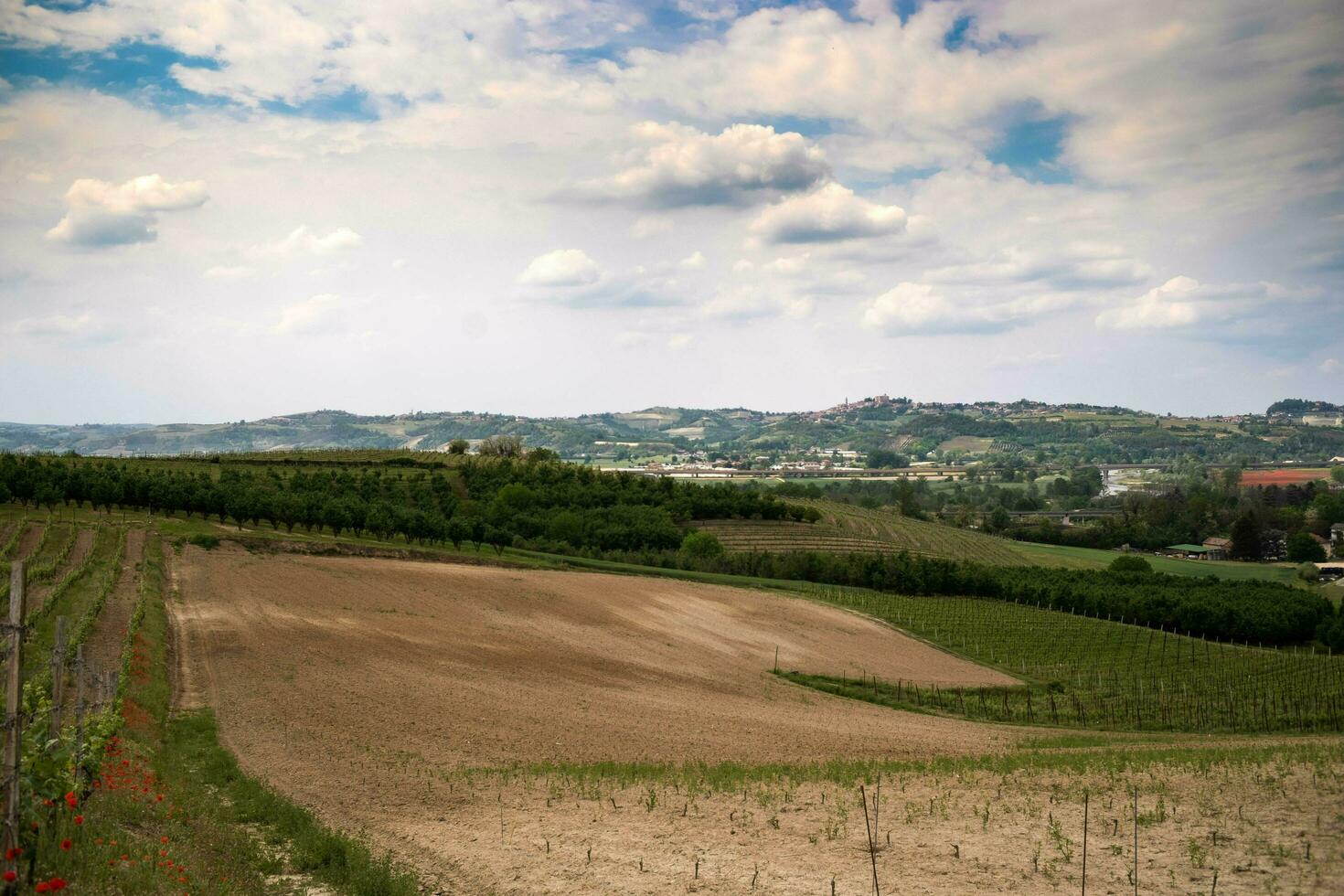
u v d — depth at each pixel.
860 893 18.84
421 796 28.42
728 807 26.45
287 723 39.38
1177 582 123.31
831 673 71.88
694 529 154.88
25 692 23.80
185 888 17.14
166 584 74.31
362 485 149.00
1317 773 26.95
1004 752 42.78
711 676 65.56
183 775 29.16
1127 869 19.38
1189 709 66.25
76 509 108.44
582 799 27.95
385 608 74.25
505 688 52.78
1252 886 17.84
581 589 95.19
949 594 120.88
